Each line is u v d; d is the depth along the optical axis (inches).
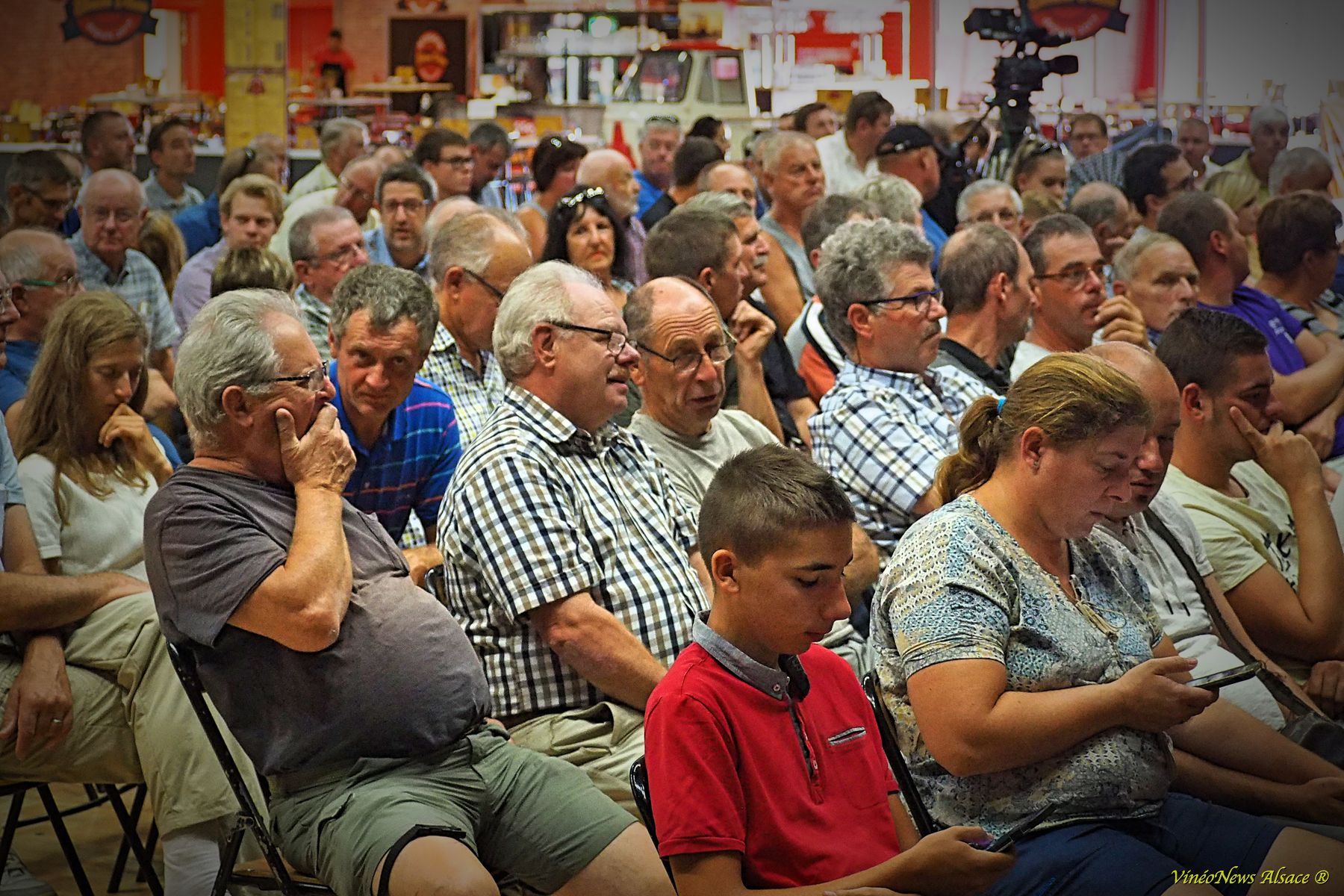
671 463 124.6
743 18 341.4
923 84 341.7
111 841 135.2
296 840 88.5
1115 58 328.5
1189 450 131.0
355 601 90.7
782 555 75.4
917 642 82.1
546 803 91.9
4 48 323.6
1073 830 82.3
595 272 173.8
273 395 90.7
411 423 126.0
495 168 312.0
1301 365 193.8
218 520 88.0
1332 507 139.2
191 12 330.3
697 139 251.6
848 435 127.8
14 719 100.8
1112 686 80.8
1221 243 191.9
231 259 165.2
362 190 266.1
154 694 102.6
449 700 91.3
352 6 338.0
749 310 146.4
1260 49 325.4
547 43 341.7
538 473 103.9
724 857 73.3
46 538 110.9
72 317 114.6
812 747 78.9
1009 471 87.0
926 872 72.9
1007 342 154.5
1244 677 83.0
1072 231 160.9
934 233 239.1
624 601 104.0
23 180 225.3
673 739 74.5
